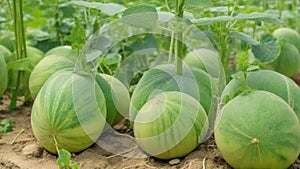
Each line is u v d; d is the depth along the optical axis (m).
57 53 1.69
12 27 1.96
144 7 1.38
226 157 1.25
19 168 1.36
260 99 1.24
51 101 1.33
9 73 1.77
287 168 1.31
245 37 1.53
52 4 2.09
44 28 2.19
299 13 2.81
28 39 2.12
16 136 1.53
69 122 1.32
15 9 1.72
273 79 1.41
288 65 2.05
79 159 1.37
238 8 1.88
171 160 1.34
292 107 1.38
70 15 2.02
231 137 1.22
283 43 2.04
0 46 1.83
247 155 1.21
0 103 1.74
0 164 1.40
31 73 1.62
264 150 1.20
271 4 2.73
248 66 1.38
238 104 1.24
